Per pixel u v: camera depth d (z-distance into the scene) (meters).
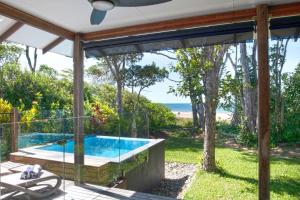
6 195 3.47
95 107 9.52
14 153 3.89
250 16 3.85
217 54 7.27
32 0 3.54
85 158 5.02
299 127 11.79
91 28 4.65
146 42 4.64
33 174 3.66
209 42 4.39
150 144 6.37
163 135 14.88
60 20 4.26
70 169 4.45
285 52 12.95
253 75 12.59
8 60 15.39
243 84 11.23
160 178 6.70
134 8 3.81
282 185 6.23
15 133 3.96
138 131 6.73
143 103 15.62
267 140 3.45
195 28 4.29
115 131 5.55
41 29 4.29
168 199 4.05
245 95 12.13
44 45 5.04
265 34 3.54
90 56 5.11
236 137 12.20
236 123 13.36
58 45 5.10
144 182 5.82
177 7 3.79
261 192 3.46
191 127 16.20
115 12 3.95
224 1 3.58
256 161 8.38
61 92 12.48
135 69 14.87
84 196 4.09
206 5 3.73
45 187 3.82
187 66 7.26
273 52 12.85
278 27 3.90
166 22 4.32
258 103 3.52
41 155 4.25
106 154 5.38
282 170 7.42
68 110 10.80
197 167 7.92
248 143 11.20
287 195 5.61
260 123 3.48
